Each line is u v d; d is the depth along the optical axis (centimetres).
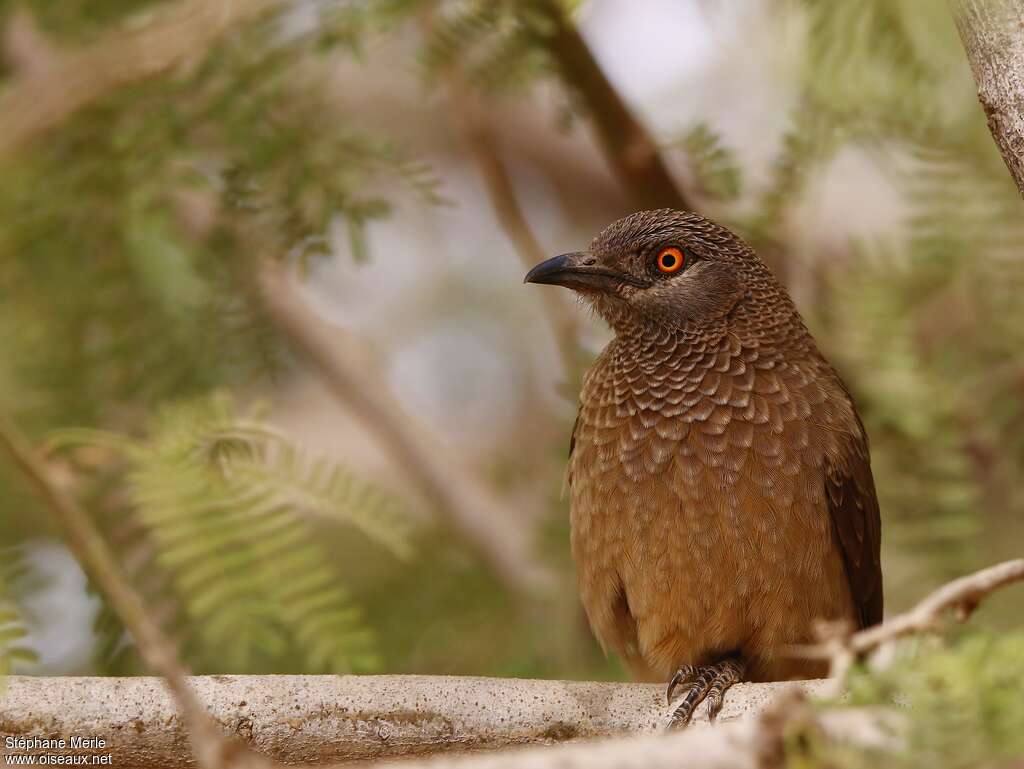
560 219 2000
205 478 733
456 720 810
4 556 723
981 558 1118
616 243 1102
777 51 1248
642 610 1016
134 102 1078
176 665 593
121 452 869
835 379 1085
